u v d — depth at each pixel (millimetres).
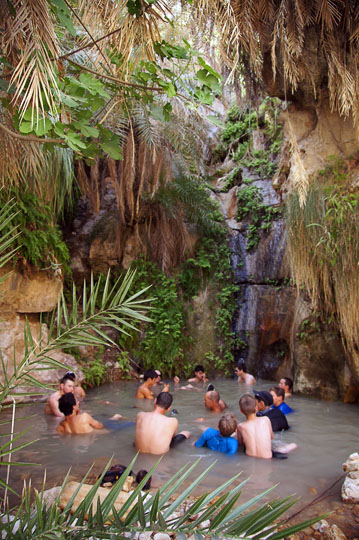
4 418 5398
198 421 5410
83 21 2238
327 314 6570
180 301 9961
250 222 10328
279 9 4141
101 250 9852
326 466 3689
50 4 1875
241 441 4180
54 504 1349
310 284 6145
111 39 2285
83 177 8492
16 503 2805
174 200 9961
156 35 2195
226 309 9805
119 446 4270
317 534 2404
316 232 5871
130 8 2104
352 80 4461
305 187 5559
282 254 9023
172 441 4324
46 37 1816
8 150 2730
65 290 9359
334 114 6449
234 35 3742
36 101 1770
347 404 6277
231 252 10359
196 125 9211
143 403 6539
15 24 1853
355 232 5402
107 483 3041
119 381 8586
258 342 9094
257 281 9570
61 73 2260
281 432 4852
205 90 2285
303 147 6840
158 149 8562
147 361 9172
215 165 12516
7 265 6352
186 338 9617
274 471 3557
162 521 1171
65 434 4711
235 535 1118
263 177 10594
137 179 9680
